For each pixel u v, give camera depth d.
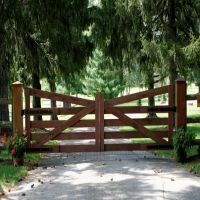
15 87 11.73
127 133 12.06
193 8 19.31
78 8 18.34
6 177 9.30
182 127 11.79
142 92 11.92
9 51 17.91
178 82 11.85
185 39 19.44
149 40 18.97
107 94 43.31
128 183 8.63
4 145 11.47
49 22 15.99
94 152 13.27
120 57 21.25
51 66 20.08
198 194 7.71
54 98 11.87
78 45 20.14
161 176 9.28
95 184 8.61
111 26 20.52
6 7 15.07
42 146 11.93
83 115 11.93
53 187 8.48
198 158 11.23
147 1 18.92
